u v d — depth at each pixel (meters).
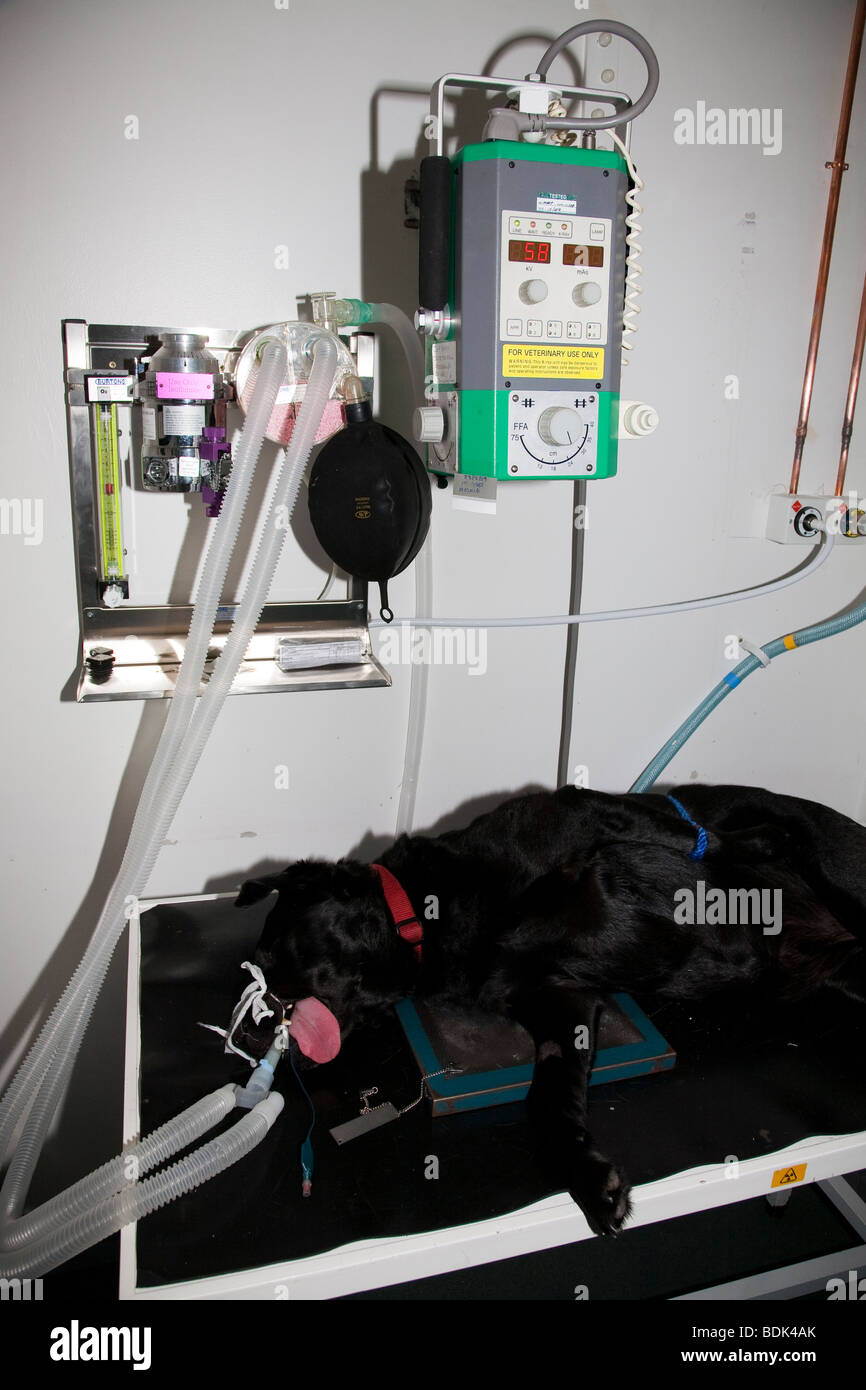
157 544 1.37
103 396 1.22
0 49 1.16
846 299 1.59
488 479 1.21
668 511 1.60
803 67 1.46
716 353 1.54
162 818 1.13
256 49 1.24
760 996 1.41
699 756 1.77
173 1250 0.92
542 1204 0.99
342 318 1.23
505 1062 1.17
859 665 1.80
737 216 1.49
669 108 1.42
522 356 1.10
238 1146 0.99
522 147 1.04
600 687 1.66
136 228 1.25
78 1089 1.56
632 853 1.35
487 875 1.36
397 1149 1.06
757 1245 1.57
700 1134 1.09
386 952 1.29
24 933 1.49
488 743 1.63
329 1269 0.90
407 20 1.28
